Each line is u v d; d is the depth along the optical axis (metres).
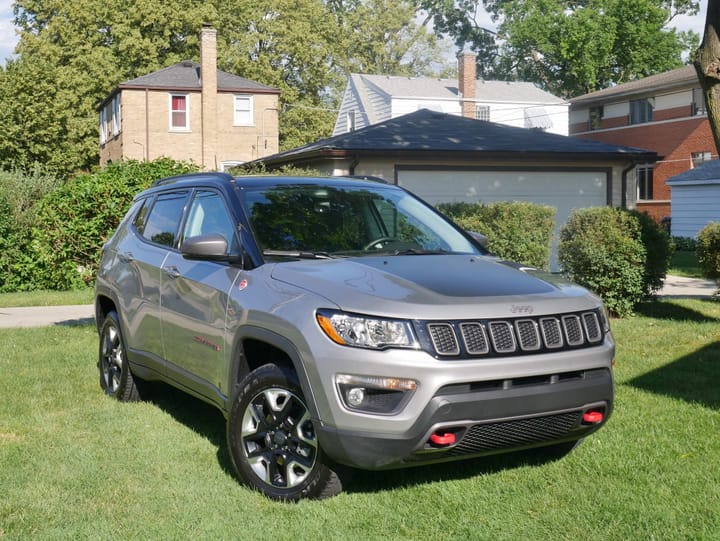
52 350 9.08
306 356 4.16
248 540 3.92
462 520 4.16
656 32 46.62
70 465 5.04
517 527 4.07
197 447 5.42
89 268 15.73
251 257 4.91
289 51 50.25
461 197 19.34
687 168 36.72
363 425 4.00
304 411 4.31
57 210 15.37
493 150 19.05
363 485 4.64
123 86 38.03
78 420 6.09
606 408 4.53
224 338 4.86
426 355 3.99
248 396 4.54
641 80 41.50
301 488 4.36
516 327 4.21
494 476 4.81
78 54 46.09
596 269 11.38
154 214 6.39
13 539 3.93
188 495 4.52
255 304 4.59
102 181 15.39
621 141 40.75
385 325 4.04
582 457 5.12
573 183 20.19
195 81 39.78
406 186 18.91
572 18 47.41
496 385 4.13
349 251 5.11
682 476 4.77
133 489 4.62
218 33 49.28
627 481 4.71
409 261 4.87
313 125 51.72
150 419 6.12
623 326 10.66
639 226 11.38
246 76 49.38
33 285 16.83
